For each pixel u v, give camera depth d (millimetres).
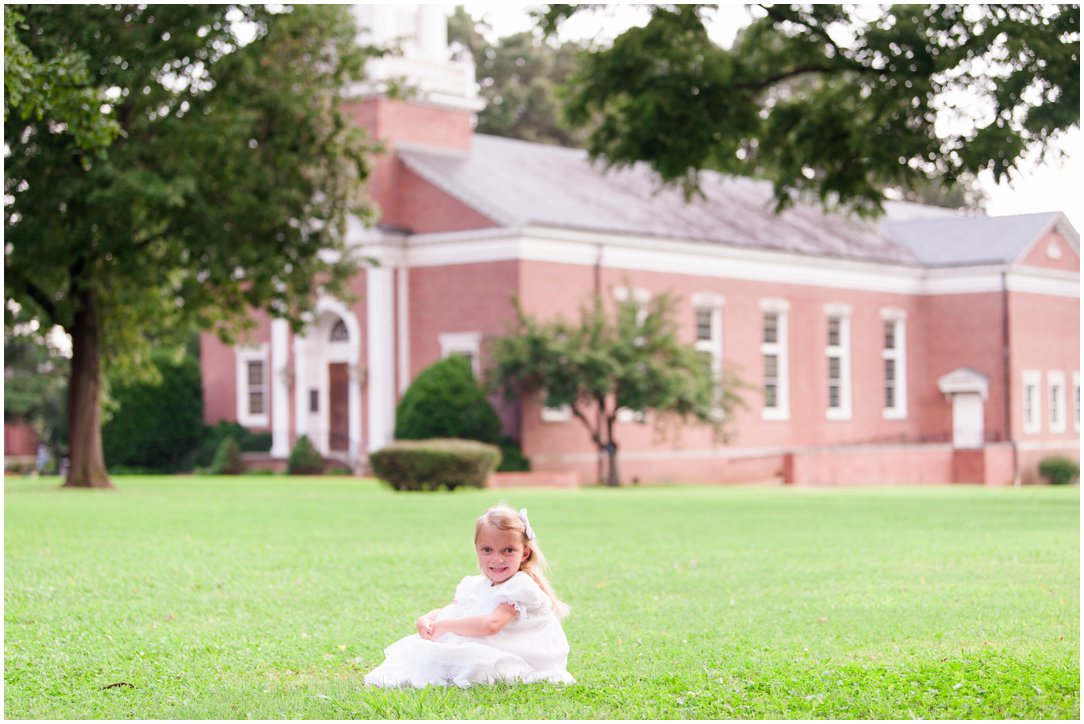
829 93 29078
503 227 45188
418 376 44250
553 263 45875
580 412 44500
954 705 8531
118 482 42062
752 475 52594
